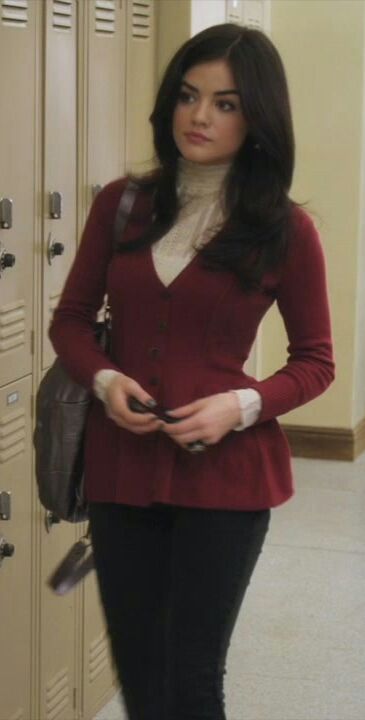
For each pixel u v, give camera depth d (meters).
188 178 2.06
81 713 3.25
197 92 2.01
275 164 2.02
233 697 3.49
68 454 2.13
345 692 3.54
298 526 5.01
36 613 2.93
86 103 3.01
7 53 2.57
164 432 2.00
